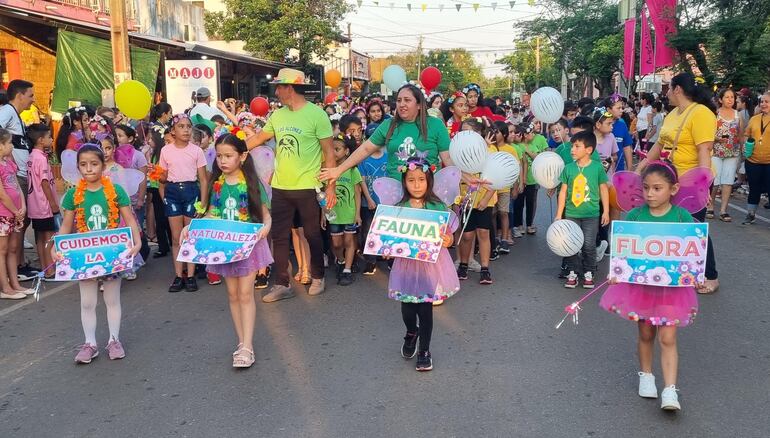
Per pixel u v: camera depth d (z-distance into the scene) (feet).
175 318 18.90
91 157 15.56
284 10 82.02
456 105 25.80
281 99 19.97
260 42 80.12
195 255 14.56
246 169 15.51
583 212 20.98
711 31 59.98
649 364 13.14
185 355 15.99
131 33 49.47
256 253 15.11
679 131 18.74
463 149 16.78
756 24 59.16
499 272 23.61
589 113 33.71
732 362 14.73
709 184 13.08
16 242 21.21
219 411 12.94
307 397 13.47
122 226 16.38
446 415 12.53
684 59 63.98
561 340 16.40
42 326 18.40
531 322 17.87
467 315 18.61
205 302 20.48
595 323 17.66
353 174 21.80
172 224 21.58
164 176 21.45
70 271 14.98
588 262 21.34
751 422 11.97
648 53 65.92
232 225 14.92
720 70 62.03
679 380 13.82
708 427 11.82
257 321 18.51
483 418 12.37
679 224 12.16
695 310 12.23
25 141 23.03
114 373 14.98
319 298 20.72
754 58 59.57
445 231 13.98
